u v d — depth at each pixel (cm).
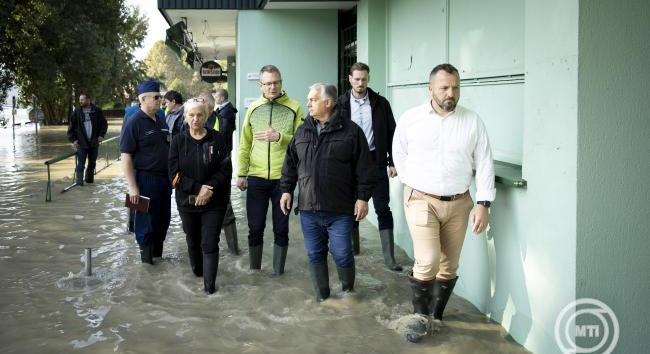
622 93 345
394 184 702
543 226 378
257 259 590
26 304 500
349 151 476
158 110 638
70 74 3073
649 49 346
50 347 415
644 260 352
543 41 374
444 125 422
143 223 612
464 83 557
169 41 1388
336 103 484
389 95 802
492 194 408
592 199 346
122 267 608
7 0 2698
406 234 656
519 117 456
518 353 398
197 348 413
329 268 593
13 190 1142
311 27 1036
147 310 484
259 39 1034
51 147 2250
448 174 423
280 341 424
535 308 389
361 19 841
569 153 350
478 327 439
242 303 499
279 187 571
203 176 514
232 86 2025
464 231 437
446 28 590
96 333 439
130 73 4534
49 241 724
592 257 348
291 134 573
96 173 1411
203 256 525
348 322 455
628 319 353
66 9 3000
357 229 645
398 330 436
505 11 471
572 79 346
